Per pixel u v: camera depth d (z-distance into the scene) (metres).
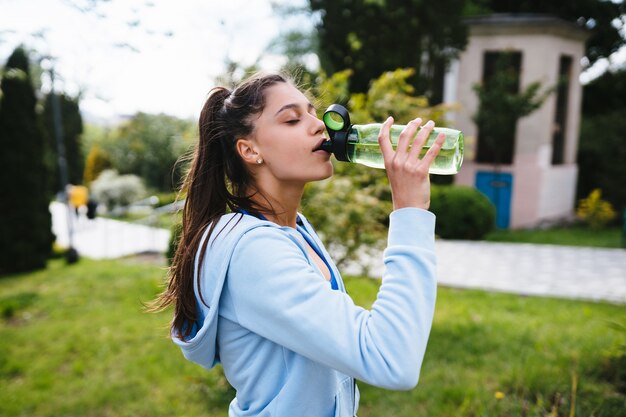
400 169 1.00
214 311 1.02
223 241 1.04
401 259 0.95
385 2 9.88
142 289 6.56
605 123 14.73
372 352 0.89
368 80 10.30
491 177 12.76
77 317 5.61
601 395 3.10
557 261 8.25
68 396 3.82
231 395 3.69
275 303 0.94
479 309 5.39
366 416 3.27
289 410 1.03
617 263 8.05
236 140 1.13
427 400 3.38
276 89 1.11
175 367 4.18
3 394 3.84
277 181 1.14
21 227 8.92
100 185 19.36
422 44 10.81
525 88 12.22
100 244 11.92
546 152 12.55
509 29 12.17
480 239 10.62
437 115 4.48
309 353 0.93
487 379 3.62
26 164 8.97
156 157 21.38
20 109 9.01
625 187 13.78
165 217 15.98
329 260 1.26
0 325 5.51
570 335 4.41
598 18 16.17
